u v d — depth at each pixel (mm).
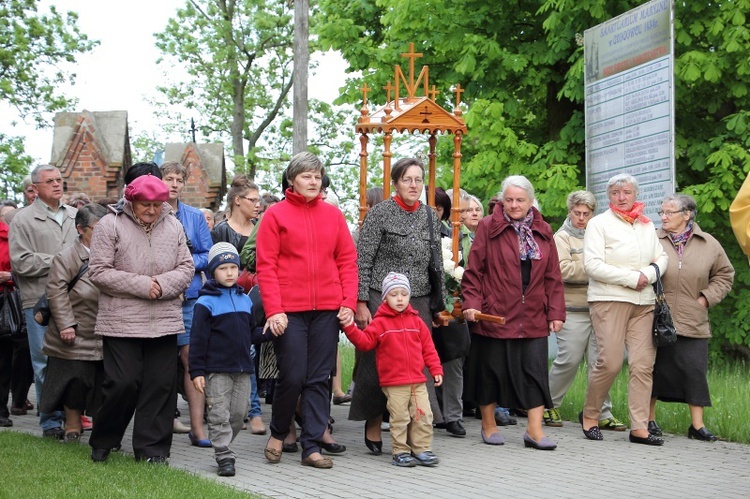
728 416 8922
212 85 42375
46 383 7855
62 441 7980
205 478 6402
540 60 17828
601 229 8531
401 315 7352
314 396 7184
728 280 8844
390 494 6176
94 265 6863
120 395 6848
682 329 8633
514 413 10102
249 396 7102
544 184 17391
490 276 8039
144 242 7004
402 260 7645
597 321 8500
